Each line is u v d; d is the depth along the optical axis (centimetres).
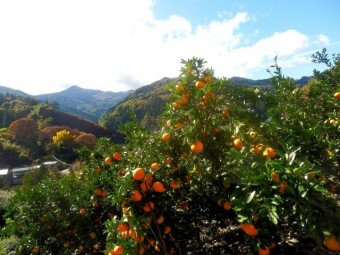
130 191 277
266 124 308
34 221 480
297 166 193
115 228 288
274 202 184
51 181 524
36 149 5525
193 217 338
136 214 276
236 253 332
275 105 354
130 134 390
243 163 233
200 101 318
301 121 289
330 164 279
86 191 488
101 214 480
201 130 313
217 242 350
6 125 7444
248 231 208
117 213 467
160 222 295
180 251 313
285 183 188
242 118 321
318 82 464
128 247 269
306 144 274
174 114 340
